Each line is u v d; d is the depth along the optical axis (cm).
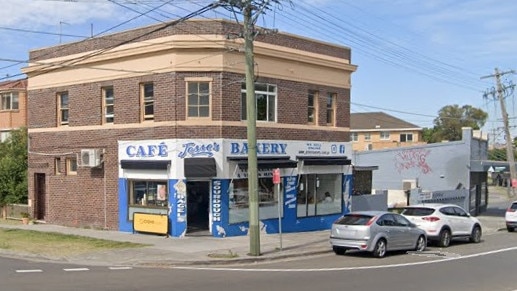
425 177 4519
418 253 2112
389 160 4644
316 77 2814
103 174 2612
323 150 2844
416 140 8031
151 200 2434
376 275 1545
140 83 2461
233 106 2394
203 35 2334
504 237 2923
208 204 2400
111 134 2564
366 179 3541
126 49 2473
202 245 2097
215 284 1349
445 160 4456
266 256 1892
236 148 2403
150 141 2406
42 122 2891
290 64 2666
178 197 2325
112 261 1773
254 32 1964
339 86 2955
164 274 1516
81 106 2692
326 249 2098
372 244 1934
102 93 2617
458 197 4225
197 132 2333
